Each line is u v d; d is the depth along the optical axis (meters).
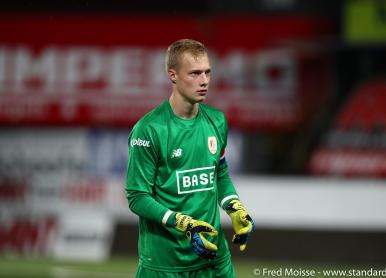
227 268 16.05
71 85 36.94
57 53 36.97
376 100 35.41
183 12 36.28
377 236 34.81
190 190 15.03
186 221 14.16
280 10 35.72
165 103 15.09
